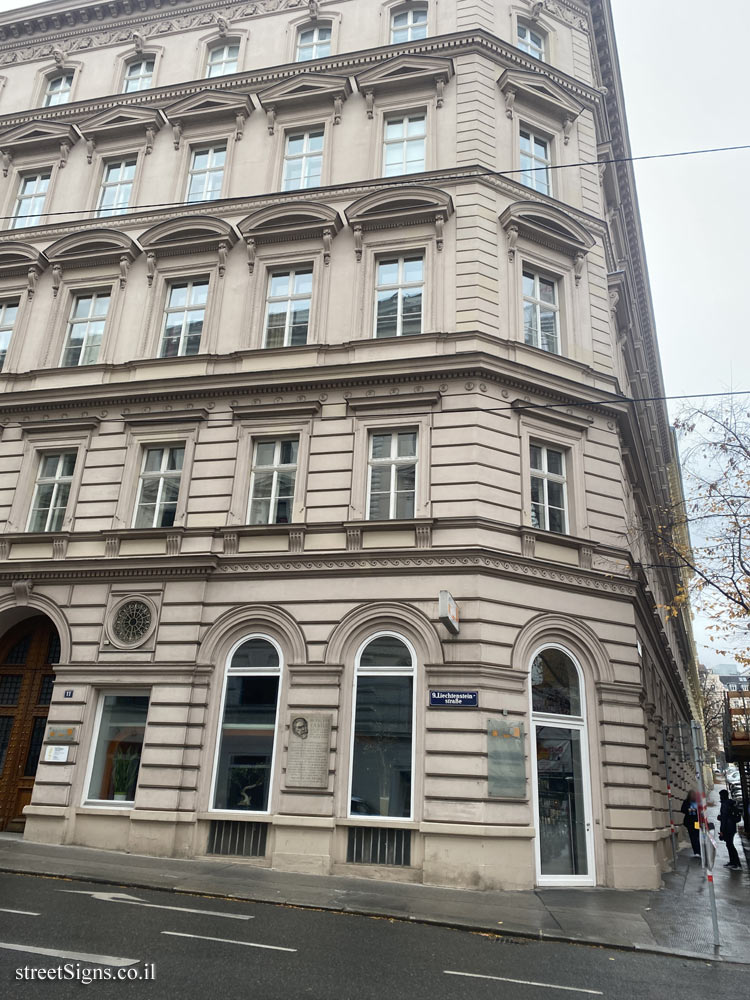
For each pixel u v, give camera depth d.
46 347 19.73
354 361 17.14
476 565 14.55
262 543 16.16
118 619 16.30
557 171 20.14
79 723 15.73
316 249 18.61
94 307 20.17
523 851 13.30
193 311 19.23
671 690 31.36
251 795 14.57
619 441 18.56
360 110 20.08
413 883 12.96
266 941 8.40
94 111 22.62
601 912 11.52
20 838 15.52
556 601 15.38
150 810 14.55
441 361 16.33
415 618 14.55
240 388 17.44
